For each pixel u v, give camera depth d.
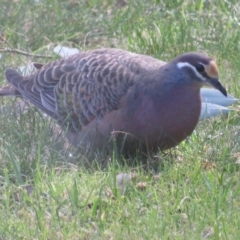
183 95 11.76
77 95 12.58
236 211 10.79
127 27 17.25
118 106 12.05
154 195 11.20
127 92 11.99
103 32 17.38
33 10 18.02
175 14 17.77
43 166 11.98
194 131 13.12
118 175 11.68
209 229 10.45
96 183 11.41
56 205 10.93
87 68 12.67
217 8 17.95
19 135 12.54
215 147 12.62
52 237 10.29
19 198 11.22
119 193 11.11
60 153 12.31
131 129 11.98
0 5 17.94
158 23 17.09
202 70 11.66
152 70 11.99
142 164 12.34
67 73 12.90
